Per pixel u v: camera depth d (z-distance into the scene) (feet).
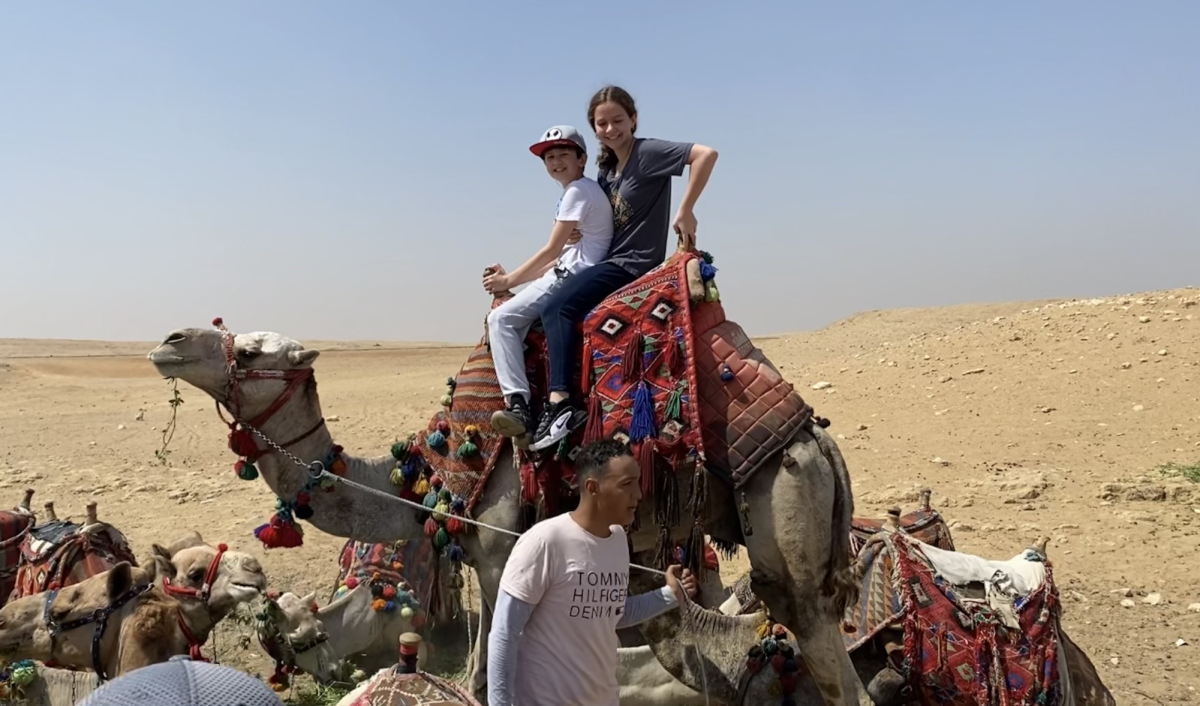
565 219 17.33
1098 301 73.05
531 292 17.28
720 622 16.92
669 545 16.72
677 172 17.47
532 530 12.55
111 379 120.57
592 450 12.57
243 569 18.03
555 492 16.70
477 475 17.03
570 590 12.37
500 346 16.94
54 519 22.39
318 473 17.28
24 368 129.39
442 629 24.70
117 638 16.61
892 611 16.76
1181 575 28.91
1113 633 24.68
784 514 16.01
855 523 19.81
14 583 21.57
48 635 16.62
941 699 16.08
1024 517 35.60
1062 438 47.50
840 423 54.95
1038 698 15.79
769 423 16.25
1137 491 37.32
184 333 16.87
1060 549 31.78
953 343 70.18
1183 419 48.19
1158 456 43.39
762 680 16.69
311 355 17.19
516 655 12.19
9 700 16.81
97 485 46.80
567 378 16.76
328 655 20.36
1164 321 64.23
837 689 16.01
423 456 17.84
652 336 16.60
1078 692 16.69
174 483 47.01
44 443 63.57
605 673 12.75
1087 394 54.24
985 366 62.64
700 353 16.75
